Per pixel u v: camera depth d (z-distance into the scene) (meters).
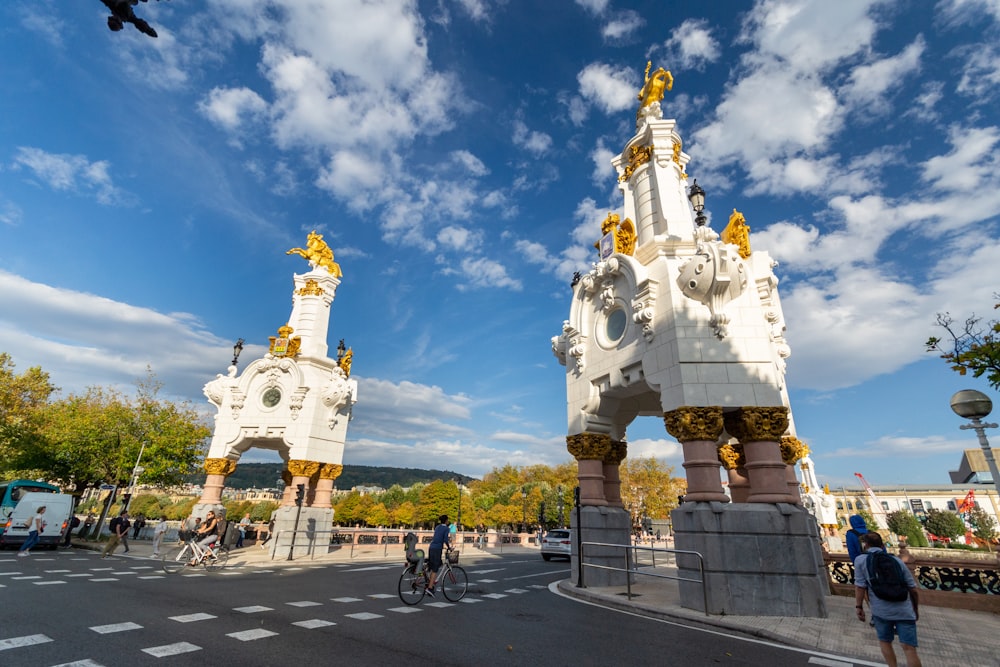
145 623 8.00
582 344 16.86
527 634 8.60
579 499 15.24
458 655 7.09
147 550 22.81
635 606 11.55
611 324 16.23
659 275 14.20
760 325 13.04
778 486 11.68
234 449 24.86
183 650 6.61
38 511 18.97
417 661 6.70
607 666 6.88
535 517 80.81
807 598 10.52
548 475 101.75
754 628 9.27
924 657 7.62
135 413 30.02
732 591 10.77
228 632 7.71
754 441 12.12
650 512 63.56
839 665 7.25
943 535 77.69
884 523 90.69
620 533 15.25
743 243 16.69
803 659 7.56
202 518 22.94
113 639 6.97
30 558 16.86
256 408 24.75
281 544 22.05
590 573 14.66
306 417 24.12
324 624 8.60
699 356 12.77
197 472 32.81
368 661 6.58
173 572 15.20
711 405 12.32
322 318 28.38
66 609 8.73
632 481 65.88
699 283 13.06
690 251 14.65
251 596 11.18
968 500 84.88
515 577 17.58
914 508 96.75
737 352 12.75
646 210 17.69
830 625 9.65
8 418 28.30
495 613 10.48
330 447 25.03
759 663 7.27
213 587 12.33
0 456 28.36
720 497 11.76
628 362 14.72
